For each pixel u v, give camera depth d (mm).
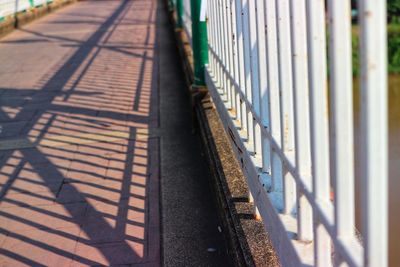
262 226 3029
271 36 2490
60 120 6906
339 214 1655
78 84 8953
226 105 4340
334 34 1556
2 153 5758
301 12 2020
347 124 1604
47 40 14516
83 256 3645
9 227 4094
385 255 1395
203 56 5992
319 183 1874
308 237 2156
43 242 3852
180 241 3779
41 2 21234
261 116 2797
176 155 5469
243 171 3533
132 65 10414
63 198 4559
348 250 1602
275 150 2500
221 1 4492
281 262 2418
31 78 9656
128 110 7246
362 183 1401
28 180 4988
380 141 1343
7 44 14164
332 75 1595
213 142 4477
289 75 2270
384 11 1304
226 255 3553
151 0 27016
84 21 19031
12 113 7348
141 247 3725
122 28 16344
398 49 19875
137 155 5535
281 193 2619
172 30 14219
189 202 4367
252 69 2990
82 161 5418
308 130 2076
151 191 4629
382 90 1326
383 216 1378
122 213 4238
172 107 7266
